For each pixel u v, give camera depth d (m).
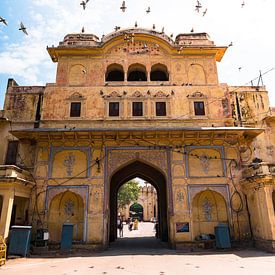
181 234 11.09
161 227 14.81
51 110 12.93
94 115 12.84
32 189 11.62
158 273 6.50
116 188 16.00
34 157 12.32
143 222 39.41
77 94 13.25
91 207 11.37
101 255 9.59
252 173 11.14
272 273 6.30
